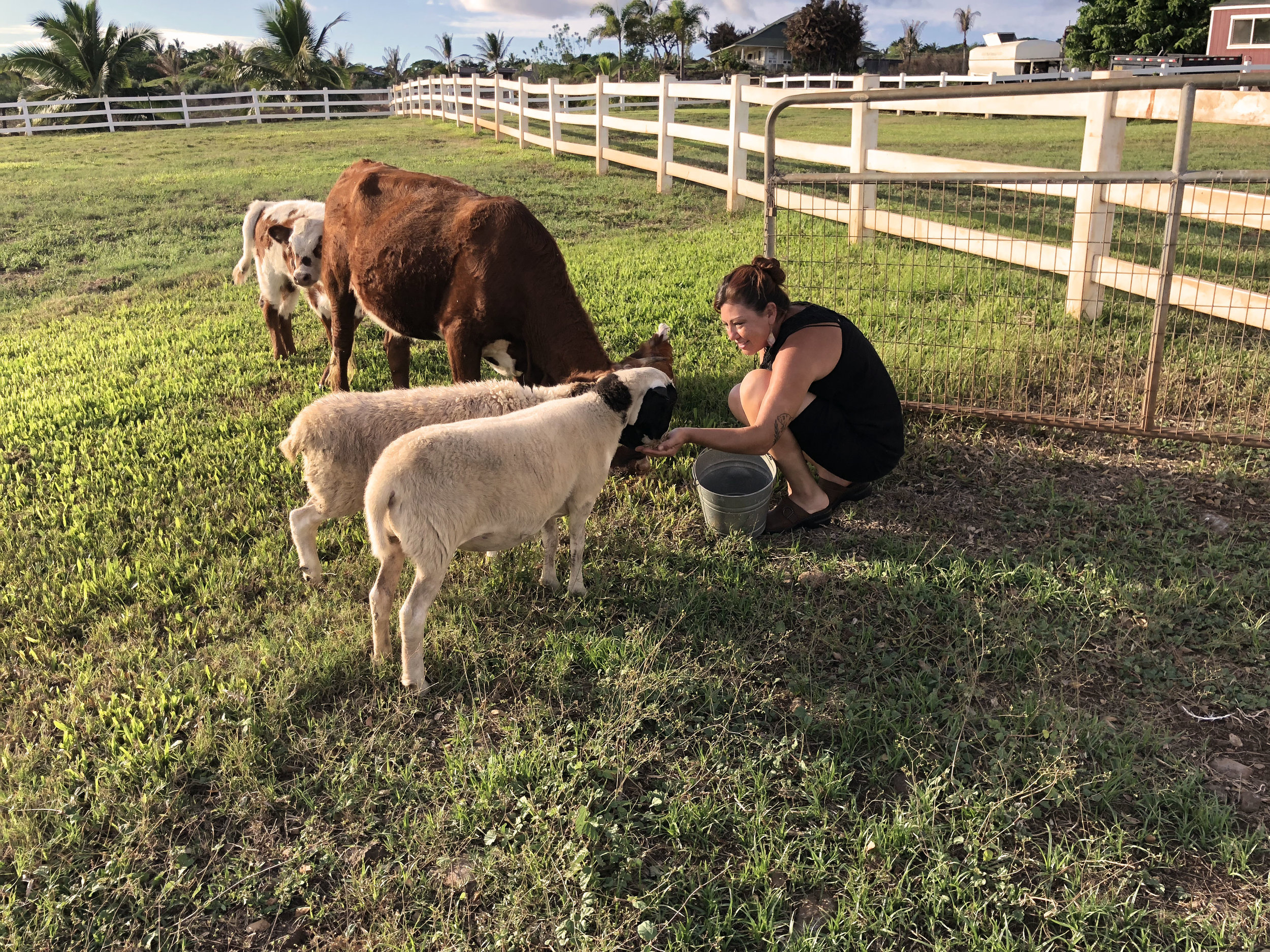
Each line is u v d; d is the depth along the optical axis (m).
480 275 4.55
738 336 3.72
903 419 4.72
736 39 67.12
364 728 2.97
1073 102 6.49
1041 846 2.43
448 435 3.01
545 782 2.65
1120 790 2.56
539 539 4.04
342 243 5.33
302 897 2.39
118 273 9.55
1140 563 3.63
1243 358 5.34
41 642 3.41
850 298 6.81
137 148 21.44
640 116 24.77
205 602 3.65
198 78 41.22
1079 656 3.15
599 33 61.62
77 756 2.86
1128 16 35.41
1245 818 2.46
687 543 4.01
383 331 7.24
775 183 5.01
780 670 3.18
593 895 2.32
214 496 4.50
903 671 3.12
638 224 10.87
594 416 3.46
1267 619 3.19
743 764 2.71
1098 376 5.38
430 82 27.80
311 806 2.63
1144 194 5.94
